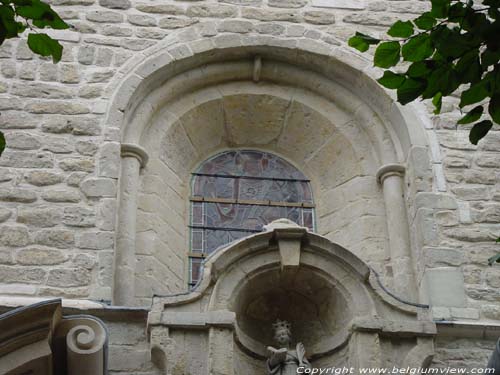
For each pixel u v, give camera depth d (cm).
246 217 1563
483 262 1423
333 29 1616
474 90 1106
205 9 1609
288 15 1619
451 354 1336
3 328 1176
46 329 1186
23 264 1373
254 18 1611
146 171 1516
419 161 1502
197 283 1327
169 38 1579
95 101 1510
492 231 1449
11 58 1537
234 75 1611
